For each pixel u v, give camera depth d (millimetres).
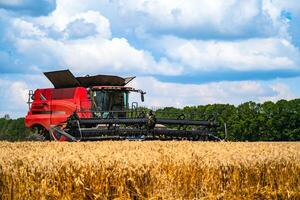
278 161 10406
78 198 8398
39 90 27328
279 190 10156
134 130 21109
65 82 26938
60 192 8445
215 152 10719
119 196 8492
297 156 10820
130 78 28109
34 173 8539
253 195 9734
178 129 23406
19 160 9023
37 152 10234
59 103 25922
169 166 8969
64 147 12203
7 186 8625
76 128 21000
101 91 25672
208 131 22594
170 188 8703
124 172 8602
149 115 21312
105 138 20688
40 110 26688
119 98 26125
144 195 8602
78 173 8516
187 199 8875
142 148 11773
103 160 8805
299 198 10266
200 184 9078
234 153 10648
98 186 8500
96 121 21281
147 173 8719
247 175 9805
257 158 10242
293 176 10469
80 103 25344
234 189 9508
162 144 13922
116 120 21328
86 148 11656
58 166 8602
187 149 11445
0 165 8773
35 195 8375
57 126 22391
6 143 15094
